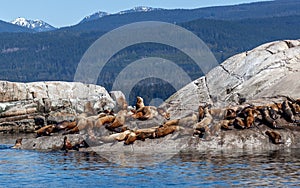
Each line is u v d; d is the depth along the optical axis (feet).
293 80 153.79
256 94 159.63
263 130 125.39
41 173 101.40
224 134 124.98
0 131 197.26
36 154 123.75
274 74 165.37
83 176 97.86
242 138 123.75
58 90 220.43
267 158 110.01
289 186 86.48
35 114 203.10
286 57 171.53
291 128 126.00
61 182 93.81
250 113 127.13
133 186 89.56
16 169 105.70
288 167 100.53
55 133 137.28
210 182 90.48
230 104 158.20
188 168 102.06
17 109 201.77
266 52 176.76
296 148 121.80
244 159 109.29
